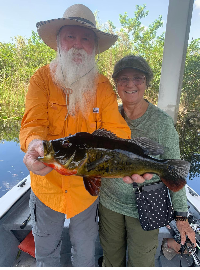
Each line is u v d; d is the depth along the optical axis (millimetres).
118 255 2189
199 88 4184
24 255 2547
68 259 2562
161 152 1604
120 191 2006
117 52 4938
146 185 1918
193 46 4145
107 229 2141
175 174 1594
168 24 2650
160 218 1900
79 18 1793
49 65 1911
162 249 2525
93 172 1427
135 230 2014
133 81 1908
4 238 2383
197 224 2291
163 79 2840
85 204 1847
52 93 1772
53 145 1334
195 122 4266
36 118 1645
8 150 5438
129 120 2070
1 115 6699
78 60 1770
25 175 4387
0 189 3820
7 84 7023
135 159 1502
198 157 4410
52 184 1758
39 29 1885
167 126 1965
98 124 1834
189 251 2254
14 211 2561
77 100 1777
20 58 7430
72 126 1778
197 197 2762
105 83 1950
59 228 1936
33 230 1927
